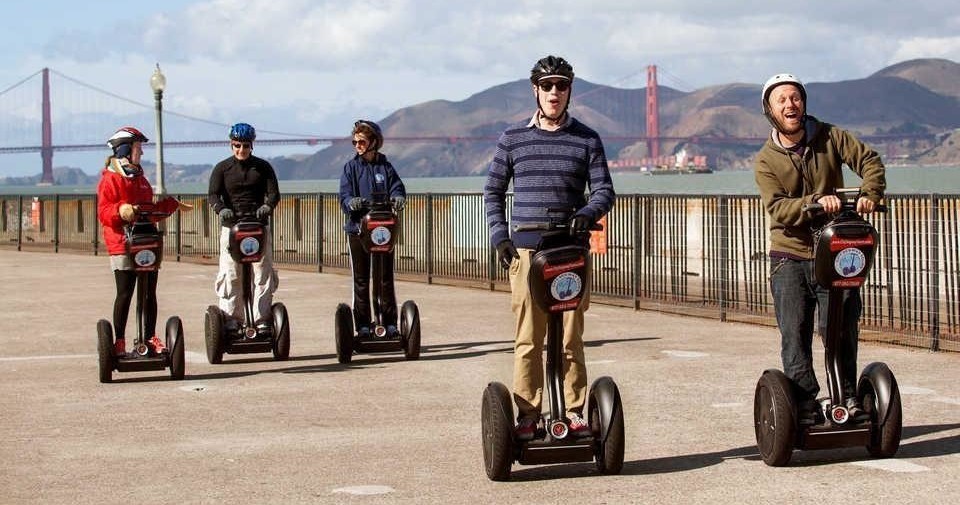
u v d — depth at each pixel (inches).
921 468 247.8
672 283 565.9
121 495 240.7
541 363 255.1
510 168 252.4
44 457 277.9
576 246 235.1
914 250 443.5
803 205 244.2
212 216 992.2
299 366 418.0
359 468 261.1
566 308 235.8
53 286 745.6
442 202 737.6
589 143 250.8
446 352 445.4
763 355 423.2
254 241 412.8
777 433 247.1
